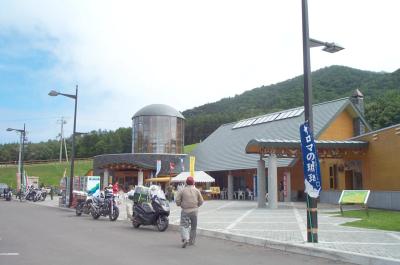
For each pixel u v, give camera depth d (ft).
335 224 53.47
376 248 34.27
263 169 94.73
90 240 43.37
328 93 283.18
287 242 37.96
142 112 190.08
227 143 166.20
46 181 256.52
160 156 170.60
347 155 93.97
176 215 73.56
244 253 35.68
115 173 178.40
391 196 76.18
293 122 139.95
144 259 32.14
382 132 87.56
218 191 145.38
